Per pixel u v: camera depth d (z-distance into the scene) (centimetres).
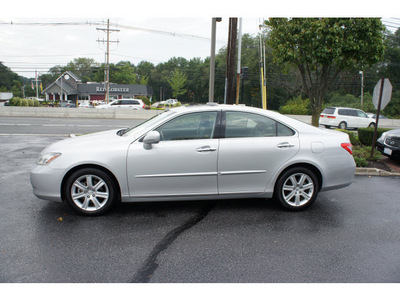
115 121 2184
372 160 819
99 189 418
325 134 455
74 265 296
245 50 5950
